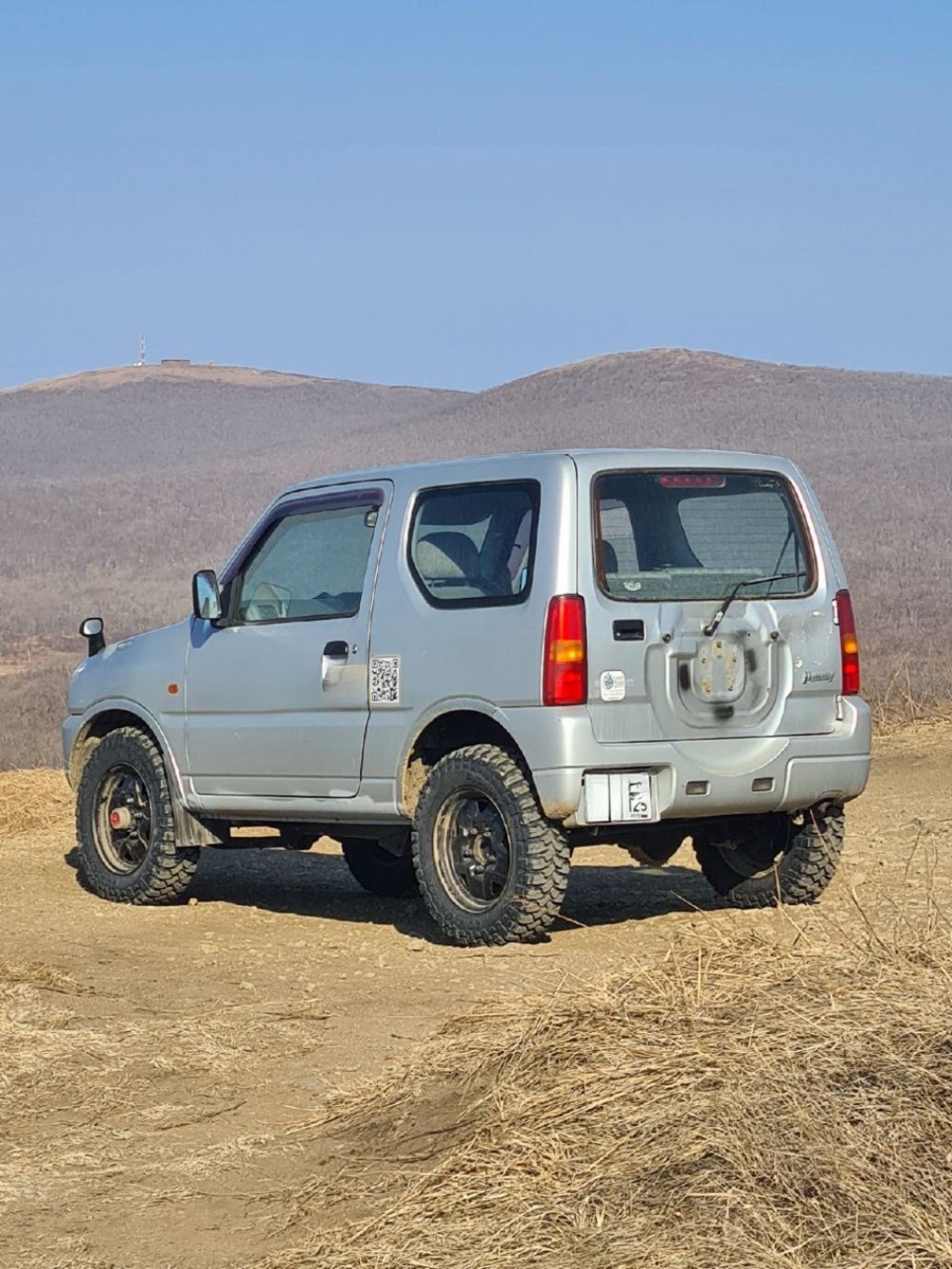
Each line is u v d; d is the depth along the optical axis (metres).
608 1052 4.99
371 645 8.75
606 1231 3.96
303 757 9.10
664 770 8.16
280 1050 6.29
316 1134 5.22
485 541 8.36
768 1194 3.96
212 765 9.59
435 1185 4.43
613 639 8.02
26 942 8.75
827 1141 4.08
